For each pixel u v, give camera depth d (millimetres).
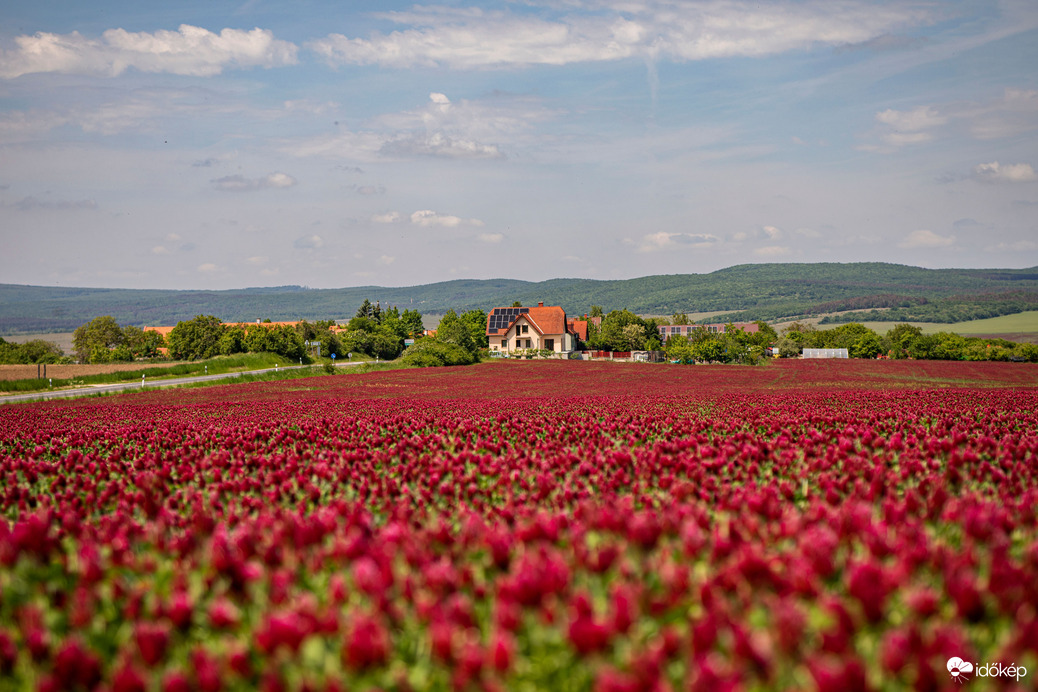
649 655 4625
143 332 161250
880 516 8586
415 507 9641
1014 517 8352
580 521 8008
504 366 95625
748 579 5746
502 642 4785
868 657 4980
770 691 4633
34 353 138875
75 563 7742
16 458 17531
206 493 12055
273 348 102062
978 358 117812
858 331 152750
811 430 16516
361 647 4914
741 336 131500
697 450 13969
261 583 6605
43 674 5273
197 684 5199
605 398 34812
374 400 38688
